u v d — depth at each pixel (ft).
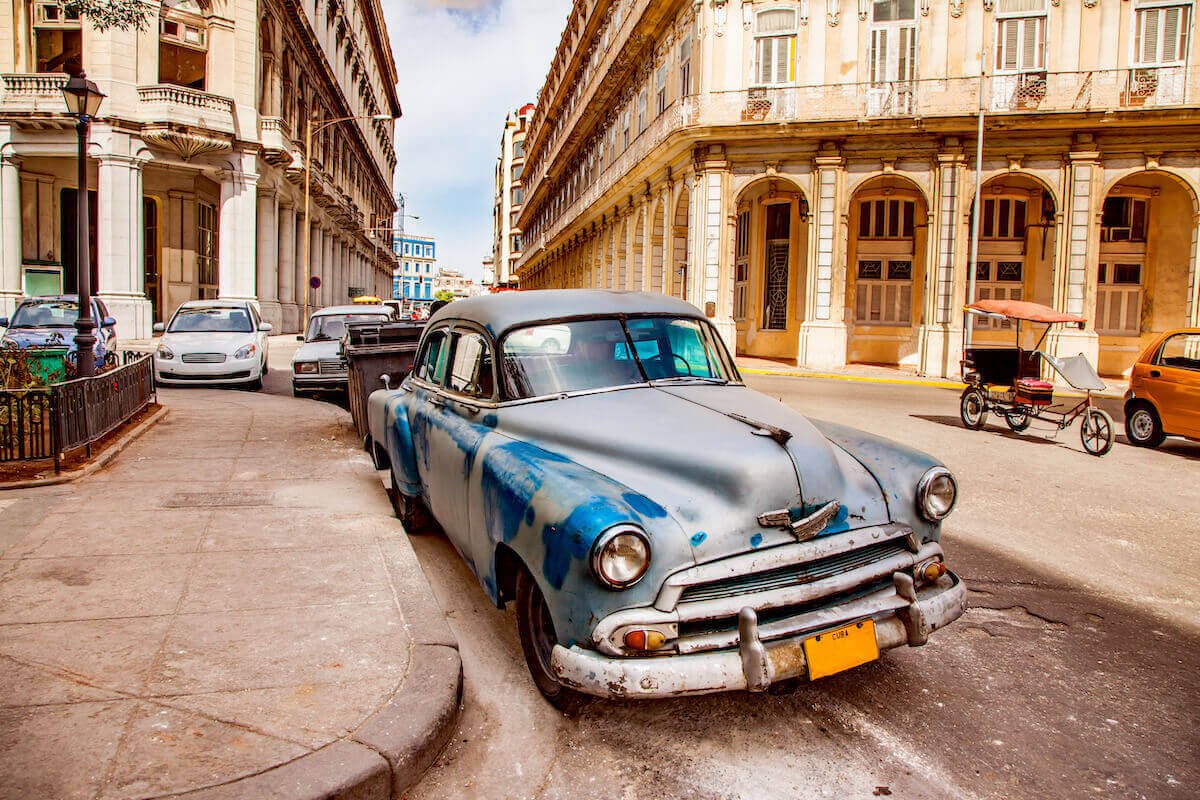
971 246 68.44
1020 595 15.25
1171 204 71.51
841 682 11.44
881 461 11.39
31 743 8.32
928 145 68.33
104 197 80.69
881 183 73.36
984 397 37.52
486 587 11.40
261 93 98.89
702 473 9.75
